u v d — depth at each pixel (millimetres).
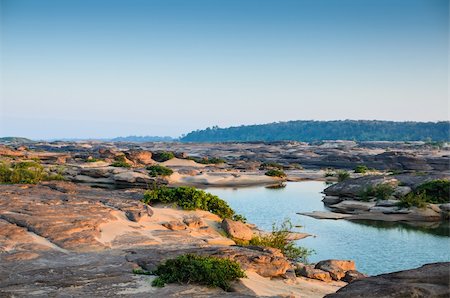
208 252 18297
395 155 106438
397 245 32969
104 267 16625
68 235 21297
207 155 143625
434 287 9664
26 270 16141
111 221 24938
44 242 20375
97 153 116688
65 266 16766
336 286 18938
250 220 42719
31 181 46406
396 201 47250
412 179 51844
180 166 92875
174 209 30953
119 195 36562
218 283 14742
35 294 13461
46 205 27594
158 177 70875
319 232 37406
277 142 194375
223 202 33312
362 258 29281
